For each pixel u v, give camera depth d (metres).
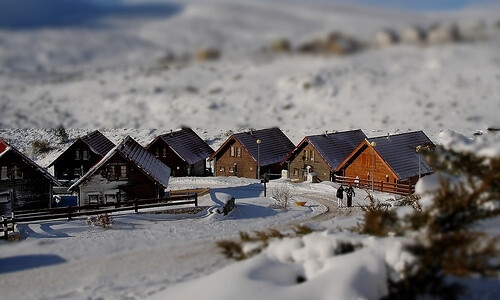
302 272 11.82
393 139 40.03
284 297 10.61
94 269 19.50
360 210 30.78
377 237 12.48
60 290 17.27
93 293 16.70
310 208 31.75
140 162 33.59
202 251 21.58
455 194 11.87
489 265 10.58
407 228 12.54
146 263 20.06
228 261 19.70
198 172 50.75
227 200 30.09
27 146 52.84
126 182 32.94
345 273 10.93
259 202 33.34
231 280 11.67
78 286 17.58
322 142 43.53
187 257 20.72
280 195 34.69
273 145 48.38
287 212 30.52
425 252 10.95
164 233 25.03
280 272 11.80
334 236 12.70
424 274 10.66
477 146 12.40
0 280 18.52
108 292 16.72
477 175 12.14
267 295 10.82
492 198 11.66
